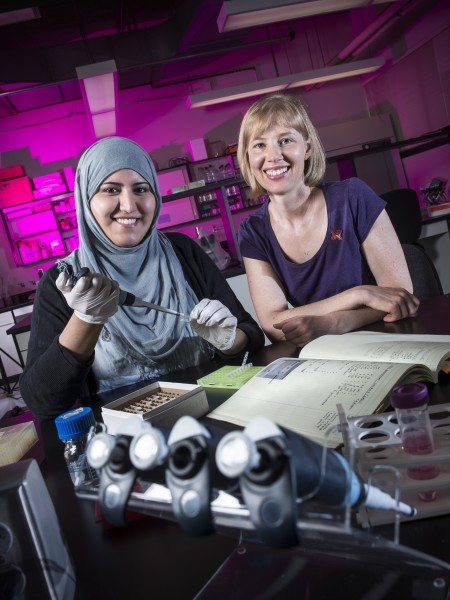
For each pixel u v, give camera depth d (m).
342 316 1.31
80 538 0.60
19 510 0.46
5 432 0.91
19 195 6.73
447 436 0.54
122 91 7.57
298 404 0.77
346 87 8.32
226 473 0.30
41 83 5.86
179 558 0.52
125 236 1.22
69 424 0.78
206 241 3.88
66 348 1.09
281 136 1.47
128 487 0.35
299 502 0.33
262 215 1.66
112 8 5.95
